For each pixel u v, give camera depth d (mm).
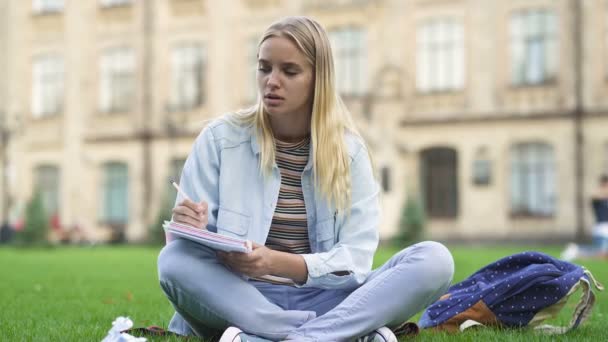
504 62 25984
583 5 25094
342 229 4219
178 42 30672
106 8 31969
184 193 4000
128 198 31609
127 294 8188
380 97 27281
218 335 4324
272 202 4203
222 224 4160
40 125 33094
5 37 33688
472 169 26281
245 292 3994
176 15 30734
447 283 4133
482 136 26234
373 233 4219
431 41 26906
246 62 29672
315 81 4129
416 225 23766
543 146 25703
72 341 4566
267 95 4074
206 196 4203
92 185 32094
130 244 30672
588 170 24938
